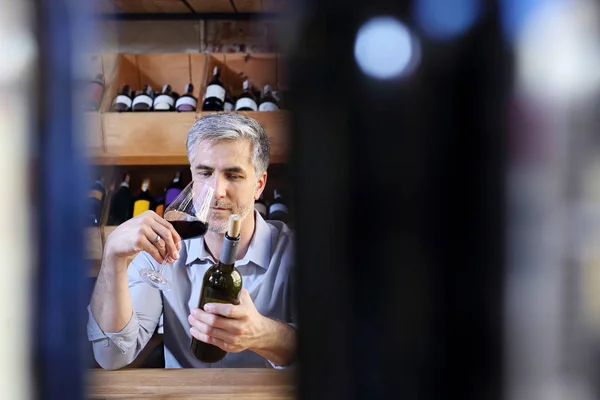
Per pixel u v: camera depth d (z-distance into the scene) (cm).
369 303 22
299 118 23
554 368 21
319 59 22
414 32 21
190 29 223
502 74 21
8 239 23
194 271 142
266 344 107
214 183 134
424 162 21
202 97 191
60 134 25
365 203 22
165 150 190
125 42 218
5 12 24
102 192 192
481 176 21
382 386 22
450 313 21
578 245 21
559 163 21
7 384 23
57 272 25
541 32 21
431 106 21
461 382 21
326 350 23
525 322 21
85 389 27
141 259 143
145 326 137
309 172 23
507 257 21
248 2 208
